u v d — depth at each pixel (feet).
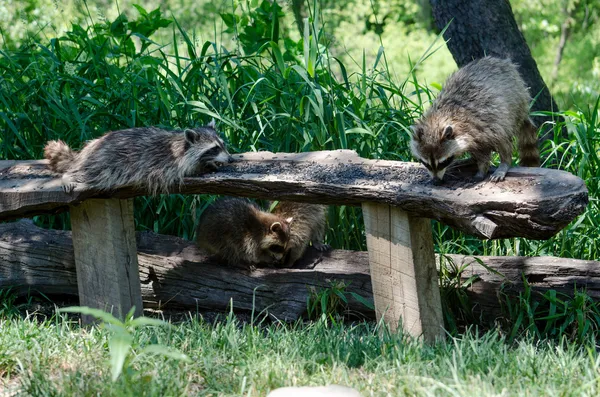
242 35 48.96
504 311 33.68
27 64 47.34
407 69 112.47
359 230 39.29
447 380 23.32
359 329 31.96
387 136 41.22
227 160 32.42
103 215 32.48
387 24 125.08
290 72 43.47
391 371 24.64
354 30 114.32
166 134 33.17
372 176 30.07
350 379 24.30
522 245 38.55
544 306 33.73
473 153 30.25
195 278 36.17
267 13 48.39
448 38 48.47
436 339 29.50
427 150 29.37
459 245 37.88
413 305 29.73
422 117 31.78
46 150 33.86
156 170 32.09
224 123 41.65
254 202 39.32
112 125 42.42
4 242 36.73
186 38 43.32
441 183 29.09
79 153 33.45
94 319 32.96
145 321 20.72
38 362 25.49
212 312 36.73
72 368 25.30
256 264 37.06
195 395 22.82
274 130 41.06
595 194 38.47
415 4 121.19
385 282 30.25
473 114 30.07
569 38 129.08
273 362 25.34
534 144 34.06
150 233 38.58
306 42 38.42
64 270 36.17
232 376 24.35
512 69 32.53
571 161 39.40
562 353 26.32
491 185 28.12
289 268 36.76
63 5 87.04
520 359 25.72
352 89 42.93
